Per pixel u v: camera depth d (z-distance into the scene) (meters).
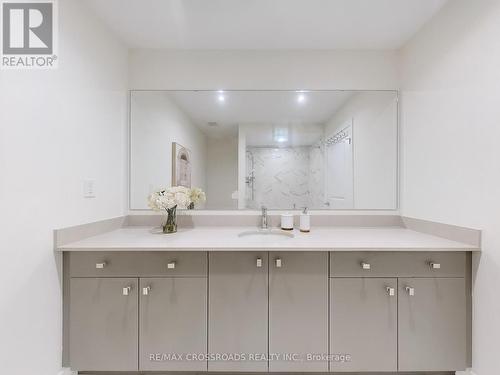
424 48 1.70
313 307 1.40
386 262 1.39
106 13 1.59
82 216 1.50
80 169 1.48
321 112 1.98
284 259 1.40
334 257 1.40
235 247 1.34
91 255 1.39
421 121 1.73
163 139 1.98
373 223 1.95
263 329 1.40
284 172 1.99
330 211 1.98
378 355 1.39
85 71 1.52
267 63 1.98
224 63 1.98
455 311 1.38
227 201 1.99
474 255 1.35
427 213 1.68
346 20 1.65
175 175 1.99
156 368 1.40
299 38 1.84
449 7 1.48
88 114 1.55
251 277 1.40
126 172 1.97
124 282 1.39
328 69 1.97
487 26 1.25
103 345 1.39
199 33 1.79
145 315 1.40
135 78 1.98
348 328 1.40
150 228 1.93
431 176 1.64
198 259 1.40
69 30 1.39
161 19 1.65
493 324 1.24
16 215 1.11
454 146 1.45
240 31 1.76
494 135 1.22
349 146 1.97
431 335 1.39
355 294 1.40
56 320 1.34
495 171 1.22
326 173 1.97
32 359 1.20
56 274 1.33
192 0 1.48
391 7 1.54
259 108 1.98
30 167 1.18
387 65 1.97
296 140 1.98
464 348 1.38
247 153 1.98
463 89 1.39
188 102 1.98
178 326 1.40
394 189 1.97
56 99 1.31
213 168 1.98
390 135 1.97
